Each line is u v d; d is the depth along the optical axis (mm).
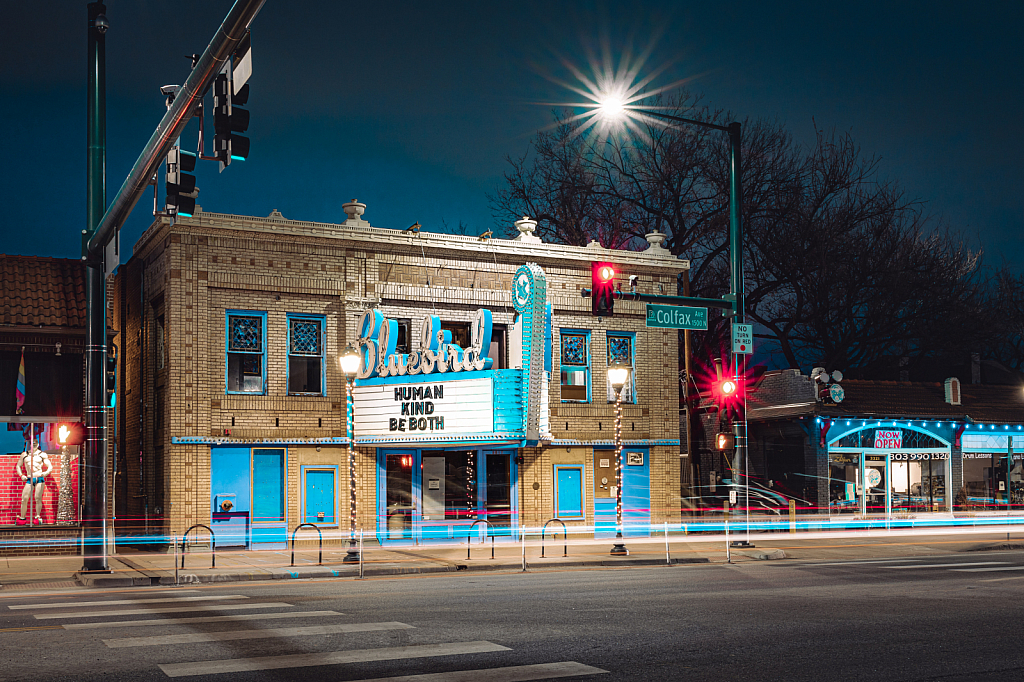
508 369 24219
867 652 9695
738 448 24844
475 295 27859
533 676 8422
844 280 44656
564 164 45812
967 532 32000
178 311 24625
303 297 26047
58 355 24531
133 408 28734
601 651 9688
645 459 29656
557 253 28766
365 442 25984
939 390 37250
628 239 44906
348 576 19797
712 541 27234
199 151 11453
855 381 35969
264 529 25203
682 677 8445
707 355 43031
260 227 25328
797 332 46969
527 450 28062
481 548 25125
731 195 25078
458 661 9117
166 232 25047
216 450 24891
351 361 22281
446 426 24781
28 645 10000
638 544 26641
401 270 27156
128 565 20953
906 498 35188
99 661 9086
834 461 34219
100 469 19031
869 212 46156
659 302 23391
